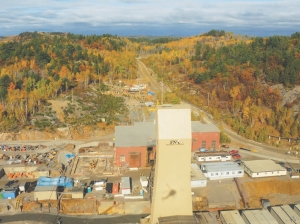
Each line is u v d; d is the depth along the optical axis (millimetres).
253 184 63406
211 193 60531
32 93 101625
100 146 81250
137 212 56750
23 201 56500
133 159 69250
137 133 75000
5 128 86438
